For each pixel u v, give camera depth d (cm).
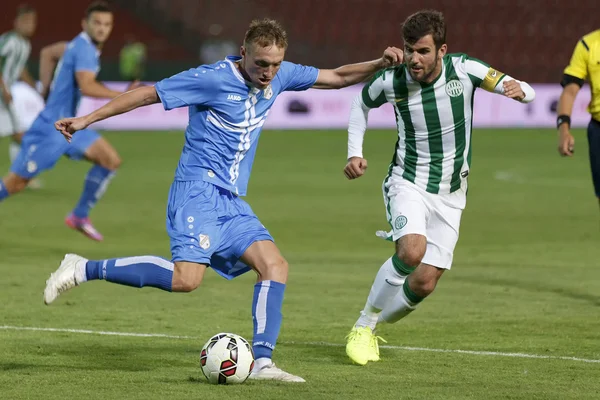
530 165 7288
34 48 10312
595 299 2823
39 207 5100
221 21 12131
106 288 3012
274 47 1825
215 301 2805
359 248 3894
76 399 1686
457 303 2770
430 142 2100
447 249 2133
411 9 12756
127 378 1861
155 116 10219
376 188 5953
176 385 1798
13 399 1688
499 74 2052
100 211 4941
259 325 1869
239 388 1775
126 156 7750
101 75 10231
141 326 2428
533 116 10700
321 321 2527
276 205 5159
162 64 10500
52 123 3616
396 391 1772
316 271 3350
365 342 2041
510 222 4578
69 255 1939
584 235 4184
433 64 2005
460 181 2134
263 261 1895
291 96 10375
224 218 1922
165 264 1881
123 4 11844
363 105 2173
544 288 3005
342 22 12550
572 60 2856
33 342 2216
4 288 2947
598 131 2864
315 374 1928
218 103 1886
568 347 2203
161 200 5378
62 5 11788
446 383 1847
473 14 12744
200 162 1922
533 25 12756
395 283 2042
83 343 2214
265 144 8850
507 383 1848
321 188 5916
